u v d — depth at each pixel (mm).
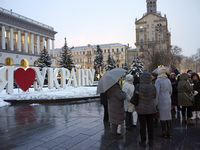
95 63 56344
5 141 4199
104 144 3957
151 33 67750
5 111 7973
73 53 84000
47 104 9852
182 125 5410
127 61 74938
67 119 6340
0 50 41875
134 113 7441
